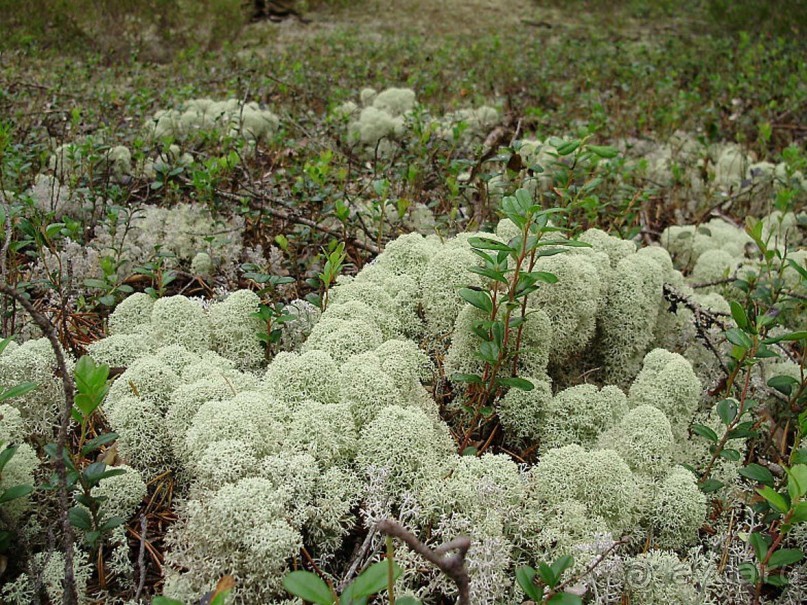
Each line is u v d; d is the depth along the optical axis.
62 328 0.43
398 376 0.38
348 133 0.83
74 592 0.26
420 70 1.24
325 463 0.33
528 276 0.35
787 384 0.38
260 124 0.82
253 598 0.29
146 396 0.36
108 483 0.32
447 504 0.32
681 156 0.87
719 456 0.37
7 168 0.62
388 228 0.59
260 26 1.71
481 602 0.29
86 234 0.58
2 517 0.29
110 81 1.08
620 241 0.49
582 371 0.45
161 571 0.31
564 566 0.27
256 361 0.43
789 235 0.66
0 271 0.45
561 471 0.33
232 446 0.31
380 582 0.21
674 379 0.39
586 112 1.05
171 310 0.42
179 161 0.67
